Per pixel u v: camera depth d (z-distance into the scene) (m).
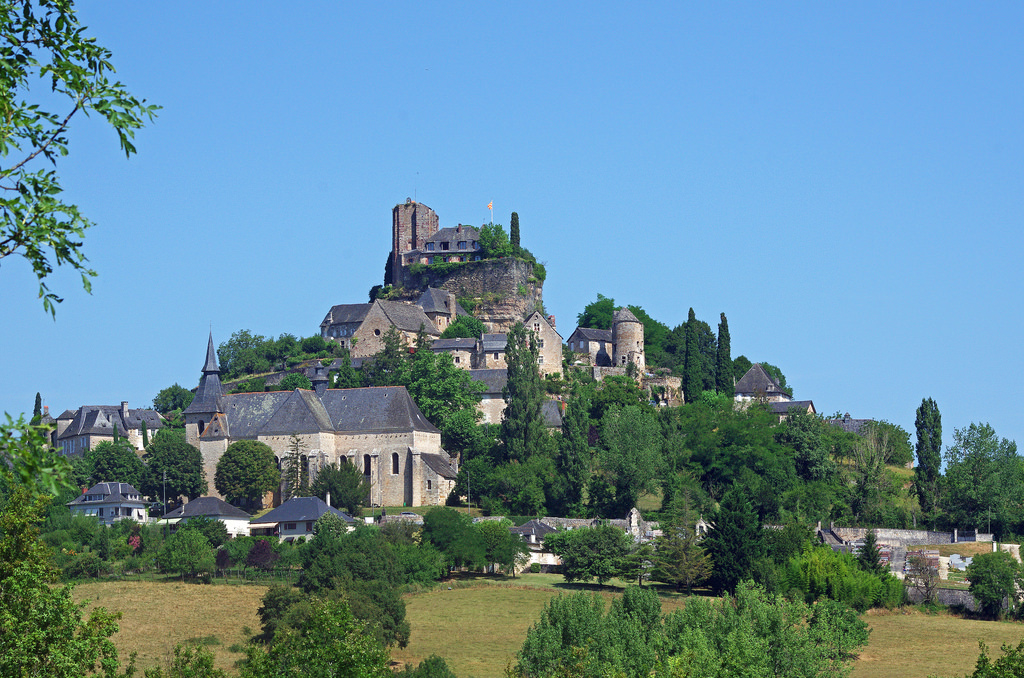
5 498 151.38
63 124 35.12
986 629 167.00
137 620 154.75
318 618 74.19
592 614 118.38
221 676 73.62
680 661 101.81
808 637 128.62
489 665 134.62
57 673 55.12
